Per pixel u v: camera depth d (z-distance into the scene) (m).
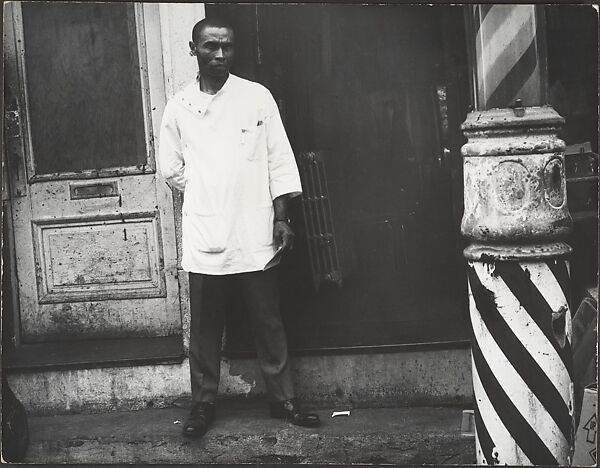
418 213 4.82
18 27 4.82
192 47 4.39
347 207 4.80
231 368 4.66
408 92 4.77
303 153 4.69
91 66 4.83
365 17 4.71
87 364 4.62
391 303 4.84
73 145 4.87
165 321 4.95
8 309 4.90
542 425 3.87
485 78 3.78
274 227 4.33
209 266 4.27
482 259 3.83
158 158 4.80
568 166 4.68
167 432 4.34
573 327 4.40
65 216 4.89
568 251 3.82
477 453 4.02
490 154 3.76
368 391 4.59
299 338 4.71
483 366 3.89
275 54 4.72
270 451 4.28
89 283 4.95
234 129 4.25
